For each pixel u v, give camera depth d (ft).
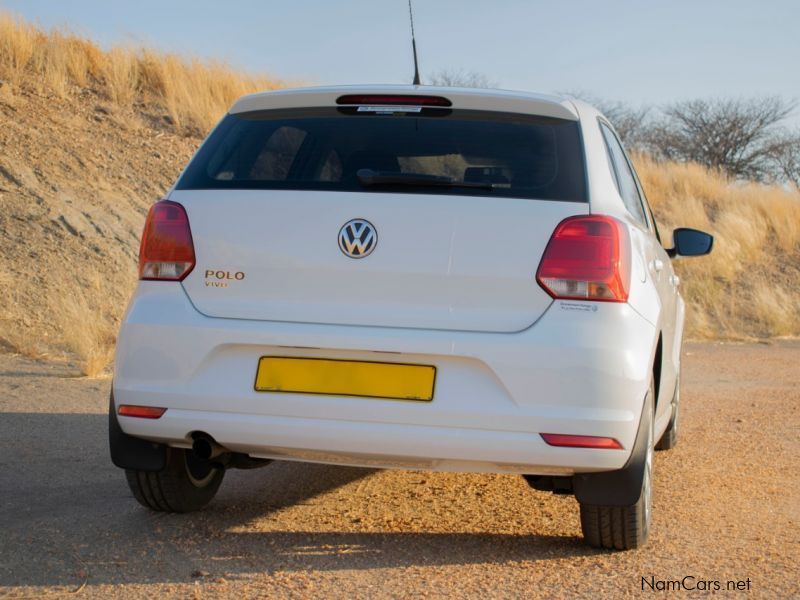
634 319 16.35
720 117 176.65
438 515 20.54
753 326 71.56
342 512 20.58
